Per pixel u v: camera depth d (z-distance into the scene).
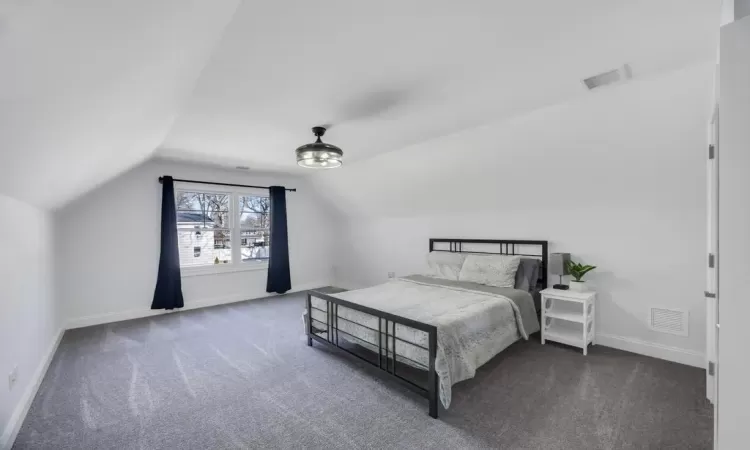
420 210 4.77
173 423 1.96
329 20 1.43
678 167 2.51
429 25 1.49
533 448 1.70
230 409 2.10
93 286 3.97
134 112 1.62
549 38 1.63
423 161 3.83
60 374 2.61
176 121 2.73
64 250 3.77
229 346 3.21
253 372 2.63
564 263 3.14
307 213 6.09
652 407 2.05
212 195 5.03
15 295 2.07
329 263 6.44
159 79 1.39
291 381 2.47
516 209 3.72
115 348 3.17
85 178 2.60
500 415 2.00
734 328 0.89
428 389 2.08
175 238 4.48
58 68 0.84
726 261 0.89
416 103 2.43
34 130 1.16
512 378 2.46
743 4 1.11
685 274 2.65
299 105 2.41
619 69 1.98
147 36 0.95
